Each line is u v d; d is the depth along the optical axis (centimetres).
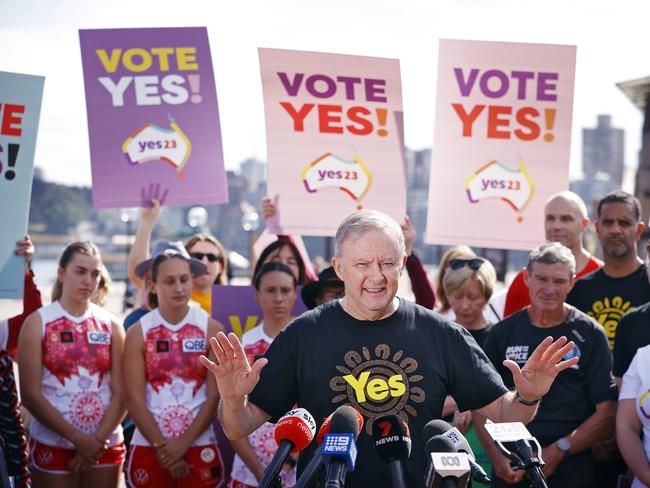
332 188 577
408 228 586
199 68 579
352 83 579
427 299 591
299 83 574
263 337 549
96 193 570
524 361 486
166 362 525
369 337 331
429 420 328
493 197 588
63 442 514
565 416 478
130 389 523
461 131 588
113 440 530
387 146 581
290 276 550
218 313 591
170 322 532
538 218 587
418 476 319
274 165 573
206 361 308
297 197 574
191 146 578
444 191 588
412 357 330
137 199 575
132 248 614
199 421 520
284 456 288
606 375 477
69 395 514
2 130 527
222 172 579
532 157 587
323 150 577
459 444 284
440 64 588
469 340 342
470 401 338
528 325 494
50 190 16038
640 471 432
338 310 339
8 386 437
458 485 261
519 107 587
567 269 477
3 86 527
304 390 334
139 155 575
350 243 320
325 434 292
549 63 585
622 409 451
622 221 527
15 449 437
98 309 540
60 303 527
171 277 529
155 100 577
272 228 572
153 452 520
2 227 520
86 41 572
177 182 577
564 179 587
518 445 289
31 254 526
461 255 668
